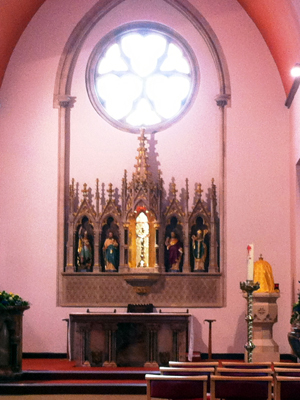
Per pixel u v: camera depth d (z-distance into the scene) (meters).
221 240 18.67
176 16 19.64
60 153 19.12
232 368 9.66
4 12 17.56
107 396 13.96
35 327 18.66
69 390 14.16
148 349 16.17
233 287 18.53
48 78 19.39
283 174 18.83
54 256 18.86
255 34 19.28
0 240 18.94
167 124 19.27
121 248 18.67
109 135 19.33
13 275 18.83
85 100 19.44
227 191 18.80
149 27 19.77
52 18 19.58
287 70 17.98
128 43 19.97
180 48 19.73
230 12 19.41
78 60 19.59
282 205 18.73
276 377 9.10
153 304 18.62
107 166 19.20
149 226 18.72
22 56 19.45
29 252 18.89
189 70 19.69
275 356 16.66
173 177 19.08
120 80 19.97
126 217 18.66
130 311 17.70
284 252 18.59
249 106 19.05
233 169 18.88
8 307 13.96
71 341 16.66
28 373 14.97
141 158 18.81
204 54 19.44
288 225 18.67
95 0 19.59
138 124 19.67
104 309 18.62
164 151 19.17
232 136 18.98
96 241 18.73
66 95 19.20
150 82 19.97
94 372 15.10
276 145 18.91
